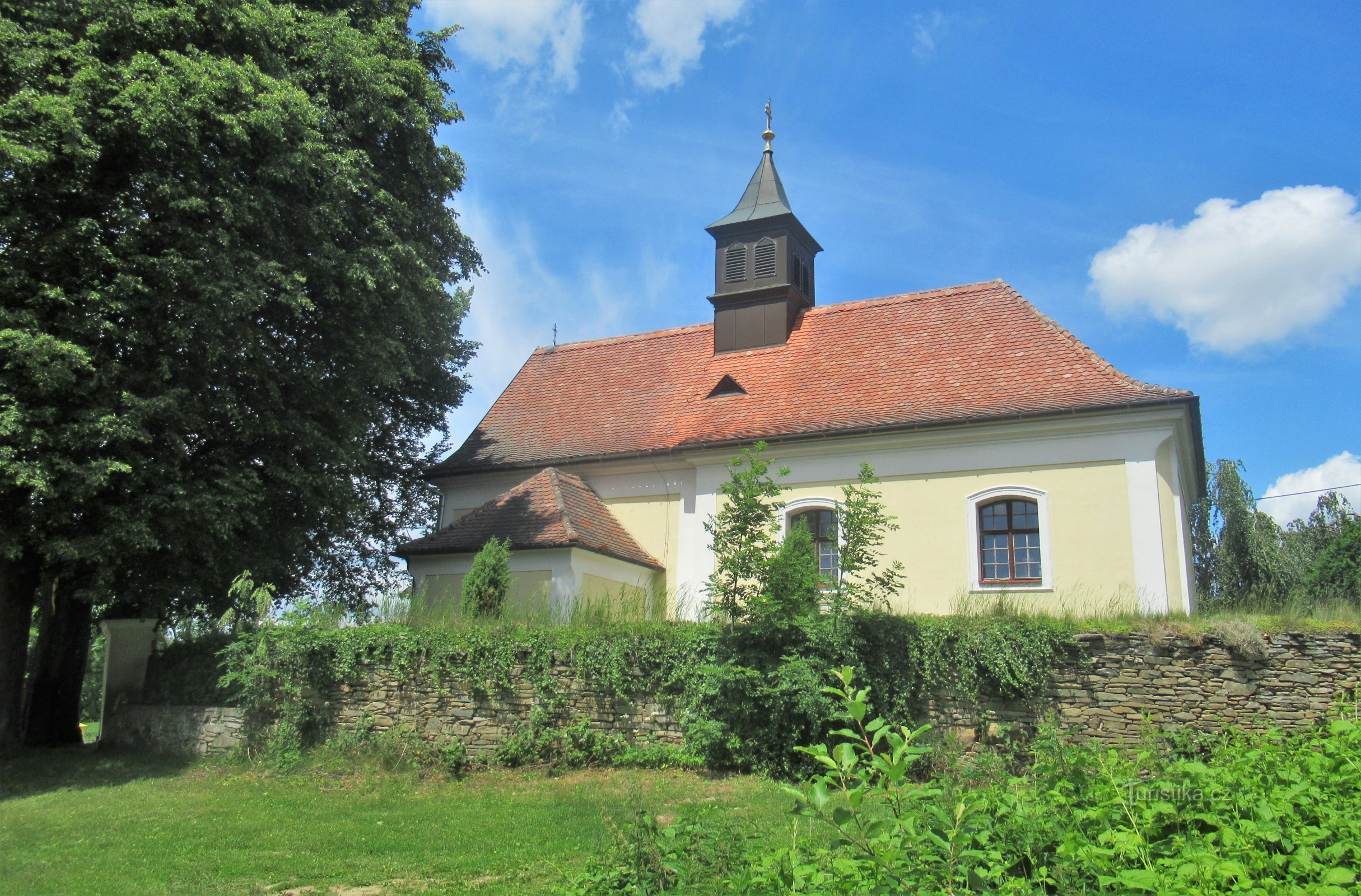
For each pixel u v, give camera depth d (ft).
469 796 38.50
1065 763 20.98
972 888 15.81
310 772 43.11
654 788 38.17
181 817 35.35
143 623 53.52
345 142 54.29
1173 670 38.40
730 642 42.16
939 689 40.73
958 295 70.08
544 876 27.04
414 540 64.80
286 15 51.70
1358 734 21.29
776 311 74.54
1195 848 16.03
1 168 42.06
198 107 45.19
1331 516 109.29
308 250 52.08
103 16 45.55
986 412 57.82
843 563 42.63
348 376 54.54
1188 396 52.75
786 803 34.35
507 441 77.51
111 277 46.03
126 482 45.34
